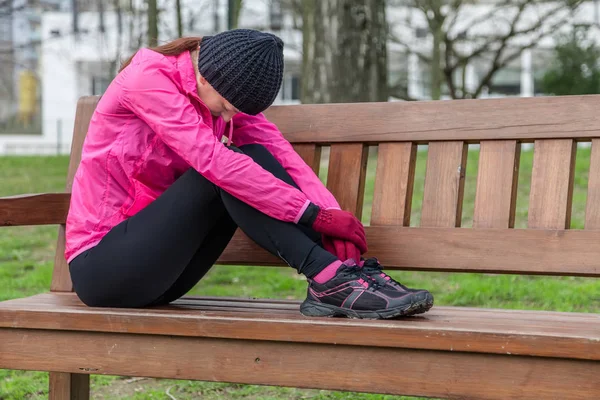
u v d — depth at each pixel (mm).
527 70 24438
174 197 2148
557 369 1711
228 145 2412
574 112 2326
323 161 8570
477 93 18062
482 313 2170
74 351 2025
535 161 2359
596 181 2281
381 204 2504
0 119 29250
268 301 2418
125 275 2135
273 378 1893
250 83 2141
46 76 28578
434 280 5004
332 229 2092
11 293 4602
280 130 2629
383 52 9867
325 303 2041
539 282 4766
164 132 2117
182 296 2512
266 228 2090
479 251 2330
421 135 2477
